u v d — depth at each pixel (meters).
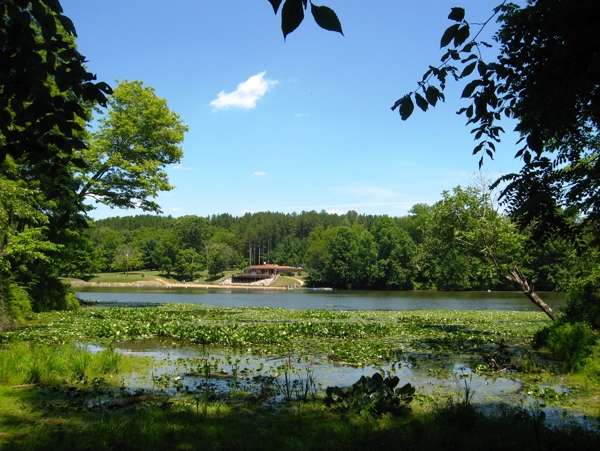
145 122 29.03
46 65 3.86
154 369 9.74
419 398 7.57
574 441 5.12
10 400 6.83
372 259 78.94
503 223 16.62
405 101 4.34
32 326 17.34
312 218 172.12
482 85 4.48
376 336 16.03
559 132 5.00
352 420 6.25
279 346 13.39
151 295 53.28
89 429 5.53
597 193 5.77
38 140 4.41
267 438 5.45
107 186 28.02
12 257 18.39
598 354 9.42
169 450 5.04
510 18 4.58
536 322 21.95
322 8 2.31
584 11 2.92
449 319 23.12
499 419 6.25
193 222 125.44
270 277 109.38
